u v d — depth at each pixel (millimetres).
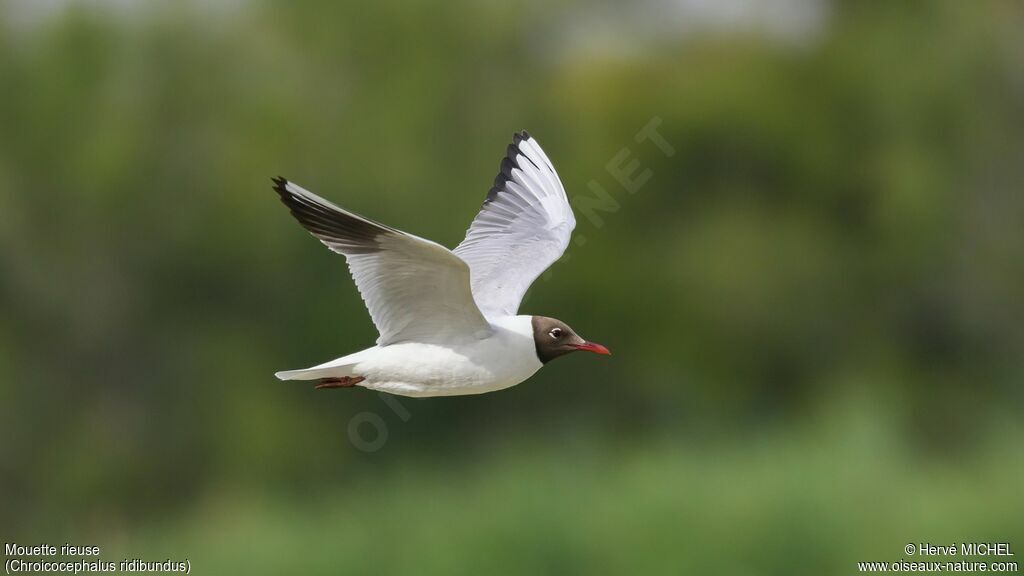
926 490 9383
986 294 18562
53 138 17828
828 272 18469
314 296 17672
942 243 18344
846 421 10414
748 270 18172
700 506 9375
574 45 19047
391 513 10469
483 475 11336
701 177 18891
